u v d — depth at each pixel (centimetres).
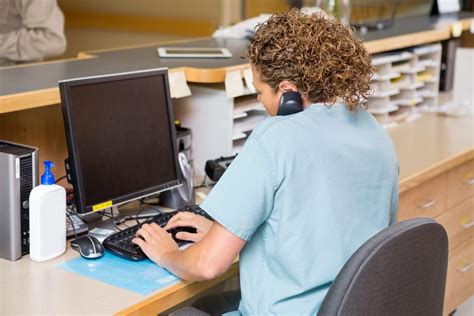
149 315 158
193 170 246
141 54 262
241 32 305
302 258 151
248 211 150
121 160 199
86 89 189
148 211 215
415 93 334
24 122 215
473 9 453
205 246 156
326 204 152
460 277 298
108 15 521
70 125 184
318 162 152
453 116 337
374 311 141
